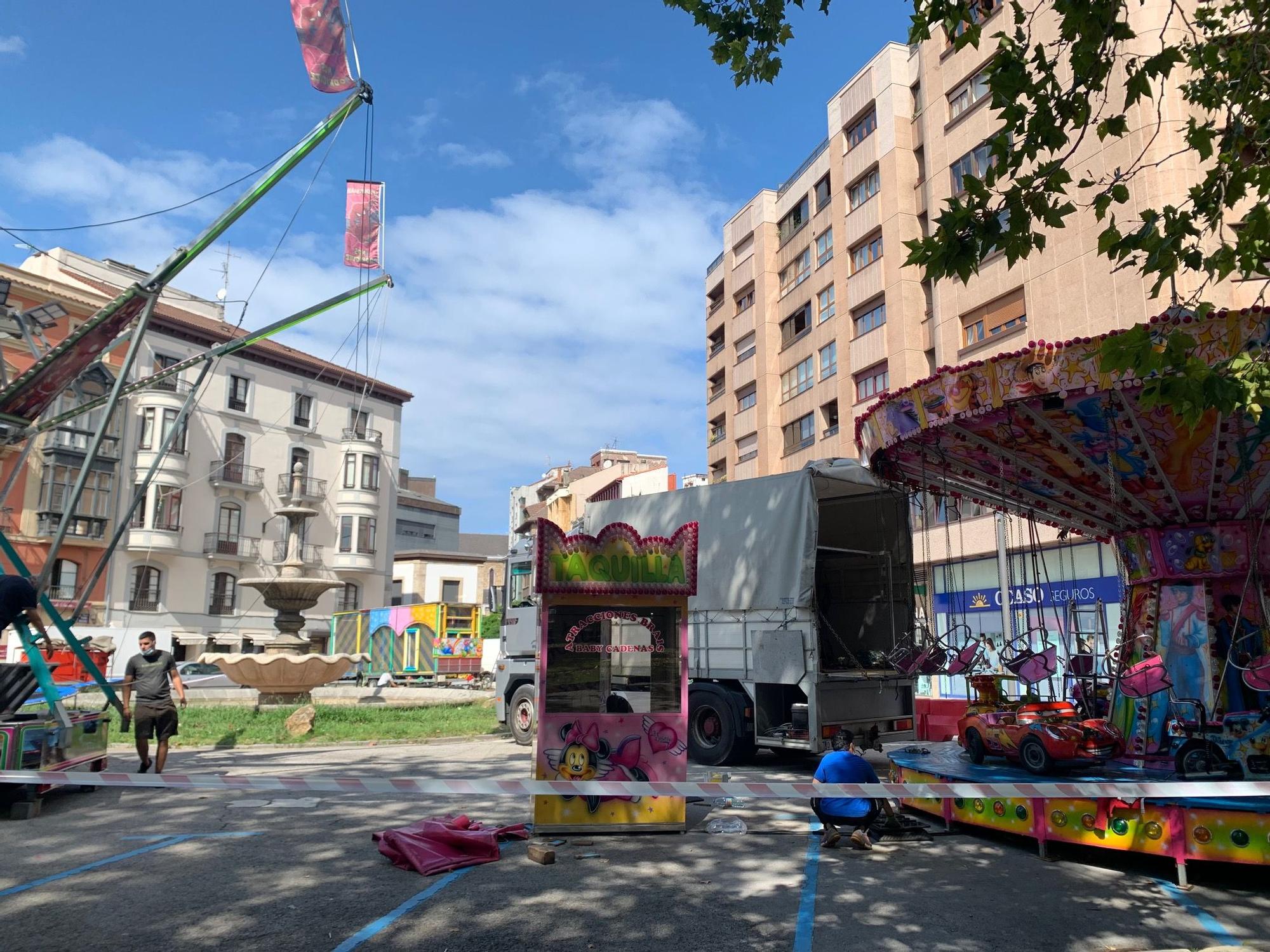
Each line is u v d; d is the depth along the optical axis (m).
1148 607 9.27
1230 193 5.77
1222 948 5.07
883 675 12.19
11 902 5.81
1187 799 6.54
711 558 12.94
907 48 30.61
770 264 39.81
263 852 7.22
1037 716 8.41
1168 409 7.46
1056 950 5.09
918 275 29.25
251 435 47.66
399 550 78.12
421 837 7.05
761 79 7.45
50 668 10.09
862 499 13.54
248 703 21.78
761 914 5.70
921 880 6.56
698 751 12.68
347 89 11.67
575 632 8.19
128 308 11.62
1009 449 8.88
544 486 67.06
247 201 11.67
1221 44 6.60
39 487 39.66
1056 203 5.55
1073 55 5.41
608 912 5.70
